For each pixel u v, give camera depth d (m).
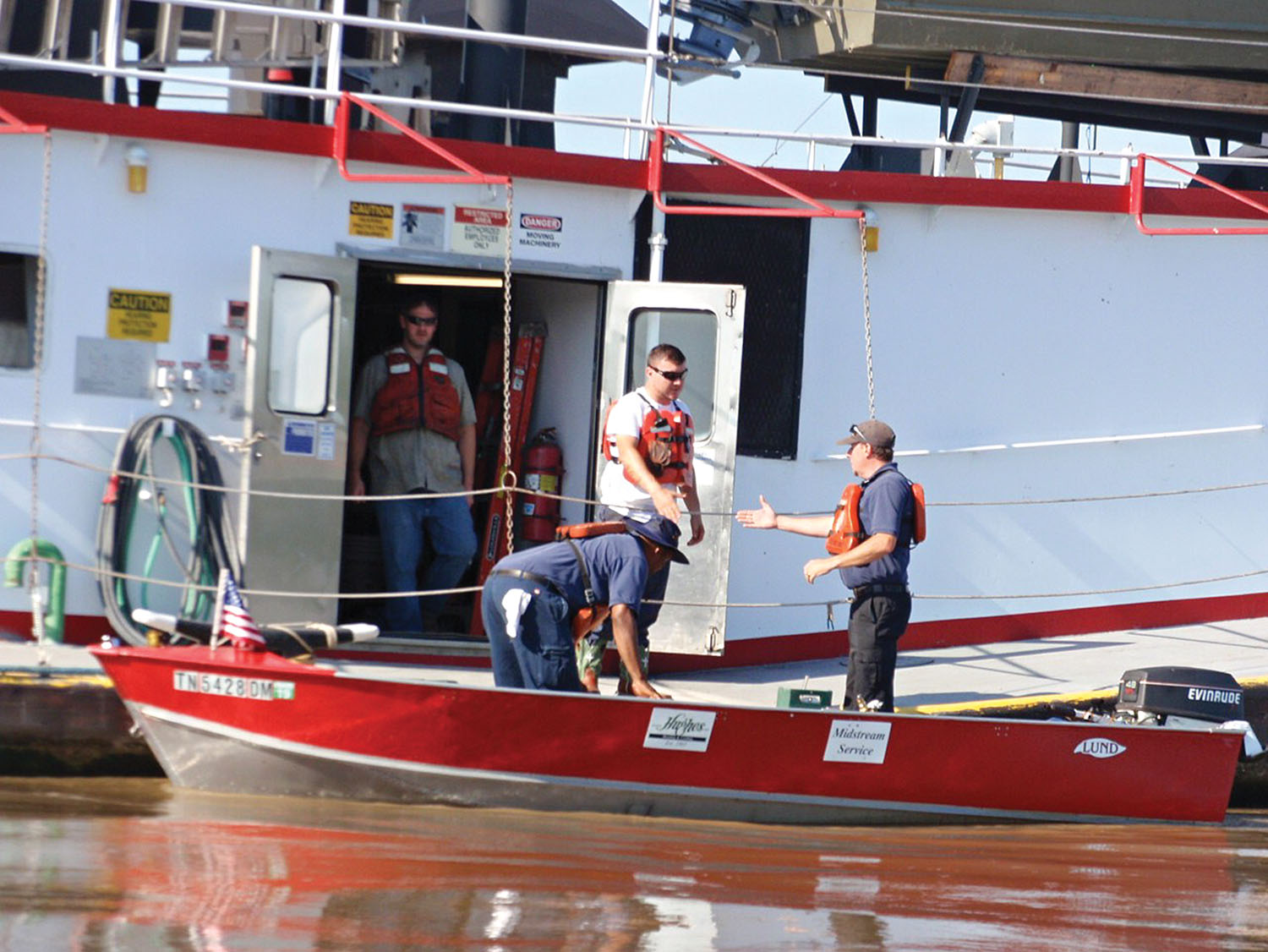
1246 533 42.94
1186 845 29.69
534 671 29.05
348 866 22.98
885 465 31.20
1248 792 36.12
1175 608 42.59
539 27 50.09
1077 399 41.41
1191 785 31.91
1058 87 48.88
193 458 33.84
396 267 36.81
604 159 36.97
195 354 34.56
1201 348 42.41
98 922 19.25
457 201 36.03
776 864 25.41
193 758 28.50
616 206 37.53
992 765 30.38
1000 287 40.62
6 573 33.41
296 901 20.80
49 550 33.12
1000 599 40.97
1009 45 48.12
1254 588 43.16
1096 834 30.48
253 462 34.28
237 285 34.75
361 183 35.41
